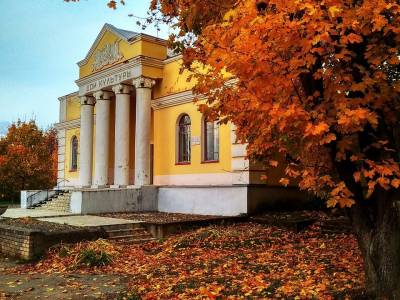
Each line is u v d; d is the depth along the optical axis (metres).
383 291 5.60
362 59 5.31
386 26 4.77
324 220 13.55
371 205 5.96
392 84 5.12
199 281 7.75
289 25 4.71
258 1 5.21
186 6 7.26
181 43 8.10
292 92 5.26
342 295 6.23
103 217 16.23
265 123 5.53
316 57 5.11
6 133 39.19
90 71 23.81
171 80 20.23
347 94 5.34
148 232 13.85
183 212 18.67
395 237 5.57
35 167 34.19
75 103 28.94
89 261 9.70
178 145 19.80
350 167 5.74
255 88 5.25
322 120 4.88
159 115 20.84
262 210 16.39
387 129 5.58
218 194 17.19
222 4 6.79
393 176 5.32
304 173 5.49
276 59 5.06
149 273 8.77
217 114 6.27
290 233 12.81
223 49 5.17
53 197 22.27
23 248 10.76
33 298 7.16
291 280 7.45
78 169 28.23
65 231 11.43
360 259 8.84
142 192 19.59
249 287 7.14
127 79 20.83
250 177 16.14
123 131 21.08
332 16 4.48
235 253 10.52
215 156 18.11
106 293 7.45
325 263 8.73
